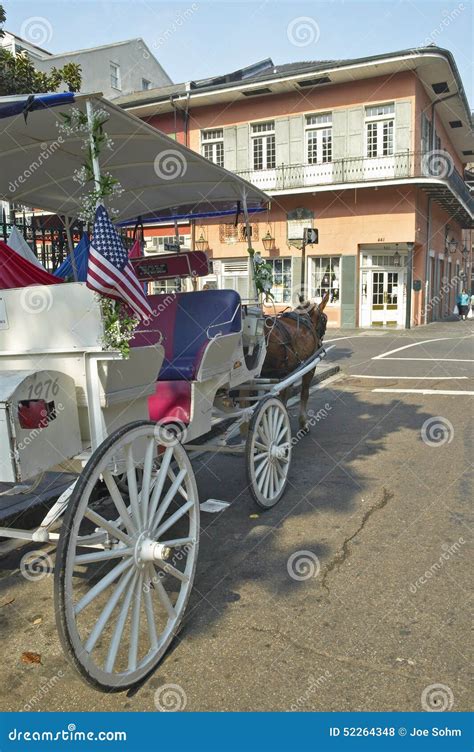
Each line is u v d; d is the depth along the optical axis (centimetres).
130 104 2416
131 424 308
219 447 499
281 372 664
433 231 2592
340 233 2322
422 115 2252
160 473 330
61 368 334
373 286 2386
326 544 451
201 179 554
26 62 869
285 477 554
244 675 305
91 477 277
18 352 345
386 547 443
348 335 2081
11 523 467
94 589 280
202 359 427
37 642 340
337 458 672
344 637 333
